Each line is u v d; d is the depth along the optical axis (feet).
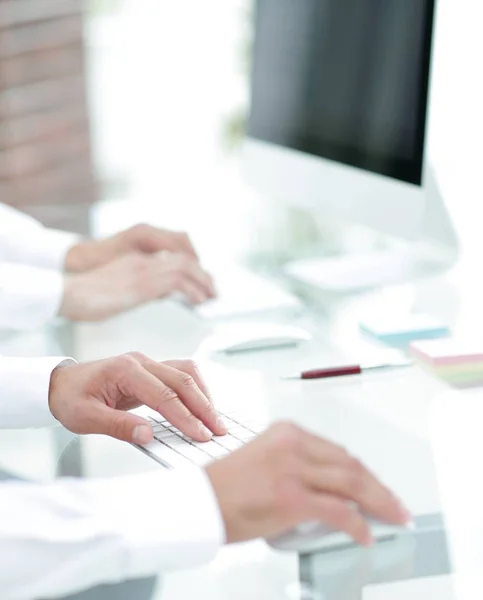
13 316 6.16
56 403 4.69
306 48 7.27
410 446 4.27
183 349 5.69
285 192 7.61
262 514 3.34
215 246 7.55
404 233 6.25
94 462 4.27
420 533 3.47
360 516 3.30
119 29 15.64
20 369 4.87
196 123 15.92
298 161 7.41
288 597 3.29
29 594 3.32
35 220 8.24
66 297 6.28
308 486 3.36
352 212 6.77
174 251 7.01
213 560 3.46
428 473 3.98
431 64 5.94
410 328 5.72
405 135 6.17
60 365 4.94
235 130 15.72
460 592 3.25
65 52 15.11
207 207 8.61
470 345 5.35
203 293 6.45
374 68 6.47
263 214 8.30
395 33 6.24
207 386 4.66
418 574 3.29
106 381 4.62
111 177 15.46
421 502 3.71
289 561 3.42
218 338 5.83
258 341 5.65
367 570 3.32
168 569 3.36
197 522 3.35
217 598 3.34
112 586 3.50
